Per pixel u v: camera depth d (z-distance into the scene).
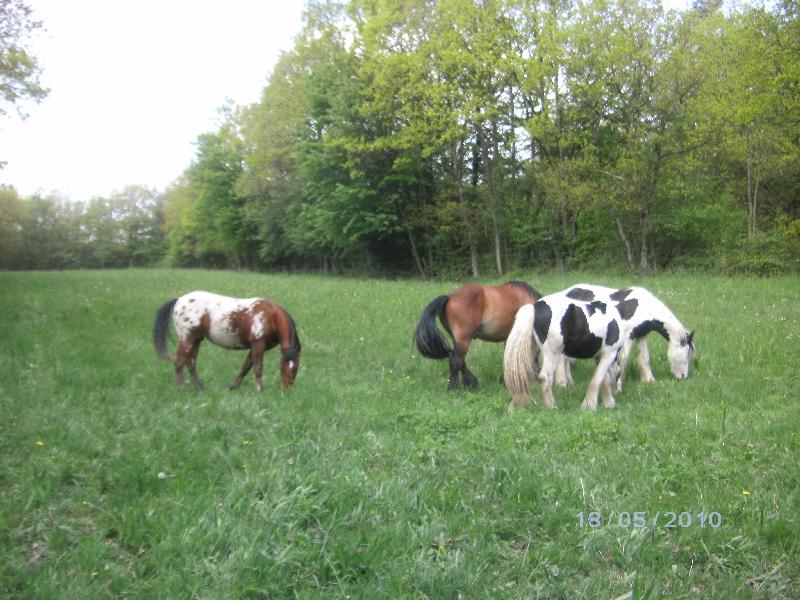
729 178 25.75
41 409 7.00
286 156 41.09
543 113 25.44
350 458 5.86
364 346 12.57
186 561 4.04
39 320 13.63
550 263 29.75
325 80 34.28
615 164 25.16
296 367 8.95
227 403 7.68
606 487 5.41
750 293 17.47
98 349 11.13
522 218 30.36
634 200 23.92
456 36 26.83
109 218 92.81
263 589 3.80
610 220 26.75
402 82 29.31
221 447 6.02
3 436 6.07
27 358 9.98
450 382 9.55
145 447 5.91
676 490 5.49
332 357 11.65
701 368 10.12
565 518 4.88
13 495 4.89
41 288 20.53
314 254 42.97
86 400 7.59
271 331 8.95
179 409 7.30
